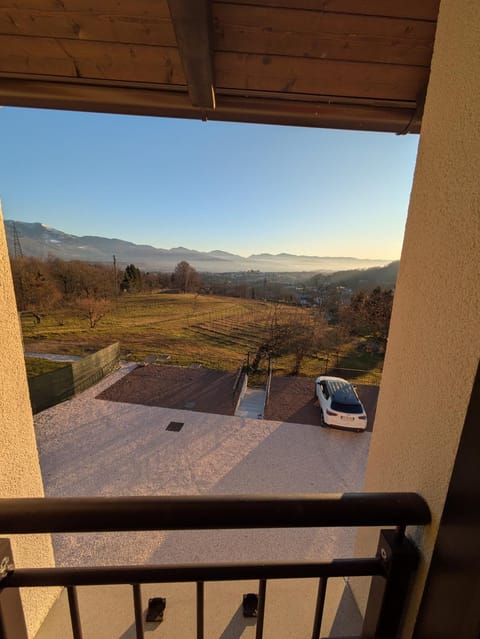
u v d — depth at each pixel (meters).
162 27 0.95
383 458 0.98
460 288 0.62
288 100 1.28
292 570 0.75
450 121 0.66
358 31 0.97
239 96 1.26
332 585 1.33
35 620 1.10
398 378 0.89
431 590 0.68
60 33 0.99
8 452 0.98
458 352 0.63
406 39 0.99
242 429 5.73
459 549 0.59
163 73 1.13
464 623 0.57
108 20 0.94
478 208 0.57
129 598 1.26
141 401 6.92
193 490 4.10
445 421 0.67
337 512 0.67
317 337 11.70
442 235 0.69
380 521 0.68
